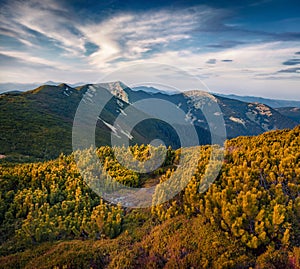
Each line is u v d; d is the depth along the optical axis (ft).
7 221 54.70
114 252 43.57
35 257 44.16
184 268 37.45
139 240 47.09
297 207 39.55
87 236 50.62
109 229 49.34
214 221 43.34
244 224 39.40
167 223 47.67
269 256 35.60
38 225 50.21
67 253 43.45
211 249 38.63
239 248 37.86
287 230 36.11
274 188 43.37
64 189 63.87
